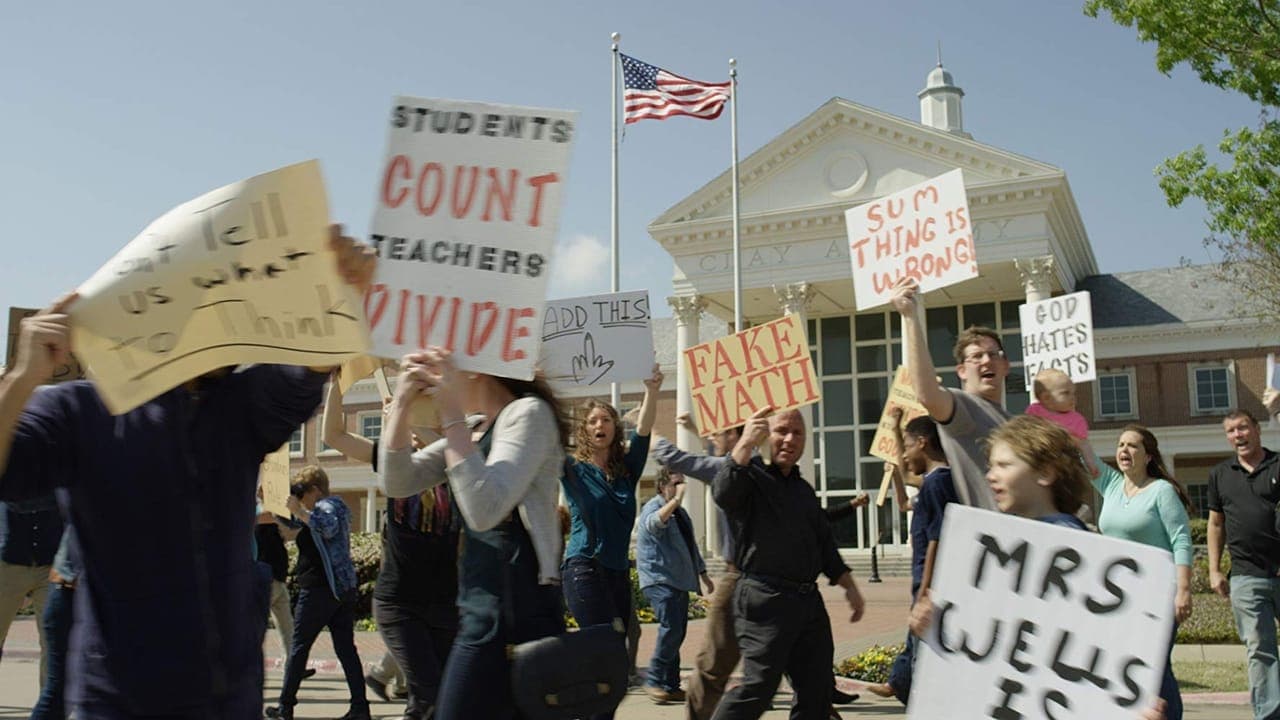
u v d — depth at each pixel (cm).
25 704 918
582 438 679
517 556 349
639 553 937
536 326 346
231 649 287
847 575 573
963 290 3878
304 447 4900
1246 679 1020
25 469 272
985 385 501
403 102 357
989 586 333
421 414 374
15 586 657
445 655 592
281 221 291
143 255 283
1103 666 312
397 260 351
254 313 291
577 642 342
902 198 603
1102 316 4116
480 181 354
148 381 279
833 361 4103
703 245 3994
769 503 538
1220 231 1666
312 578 798
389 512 583
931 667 335
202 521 287
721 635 571
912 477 736
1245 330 3800
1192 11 1517
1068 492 364
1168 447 3812
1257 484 726
